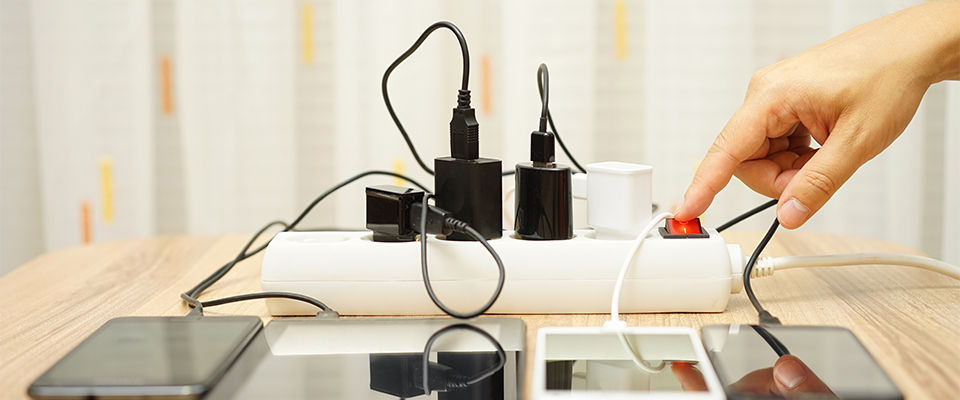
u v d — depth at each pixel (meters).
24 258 1.33
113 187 1.25
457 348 0.45
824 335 0.46
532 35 1.20
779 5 1.25
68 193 1.25
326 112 1.32
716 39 1.20
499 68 1.28
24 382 0.41
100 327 0.50
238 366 0.42
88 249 0.77
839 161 0.53
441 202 0.53
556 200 0.52
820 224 1.25
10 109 1.29
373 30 1.20
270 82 1.25
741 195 1.23
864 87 0.54
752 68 1.21
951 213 1.17
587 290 0.51
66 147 1.24
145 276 0.66
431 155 1.22
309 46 1.30
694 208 0.55
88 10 1.22
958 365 0.42
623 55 1.29
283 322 0.50
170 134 1.32
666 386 0.38
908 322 0.49
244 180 1.27
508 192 0.69
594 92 1.21
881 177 1.22
